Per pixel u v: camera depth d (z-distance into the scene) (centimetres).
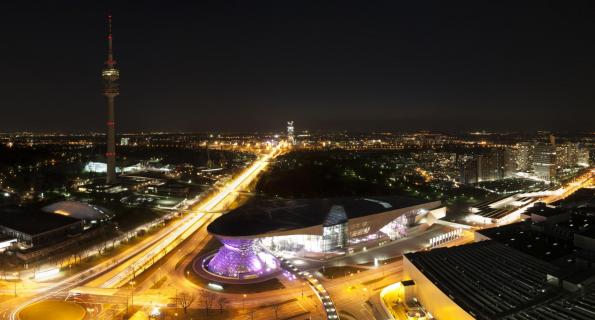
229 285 19875
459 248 19688
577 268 16225
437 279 16088
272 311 17475
